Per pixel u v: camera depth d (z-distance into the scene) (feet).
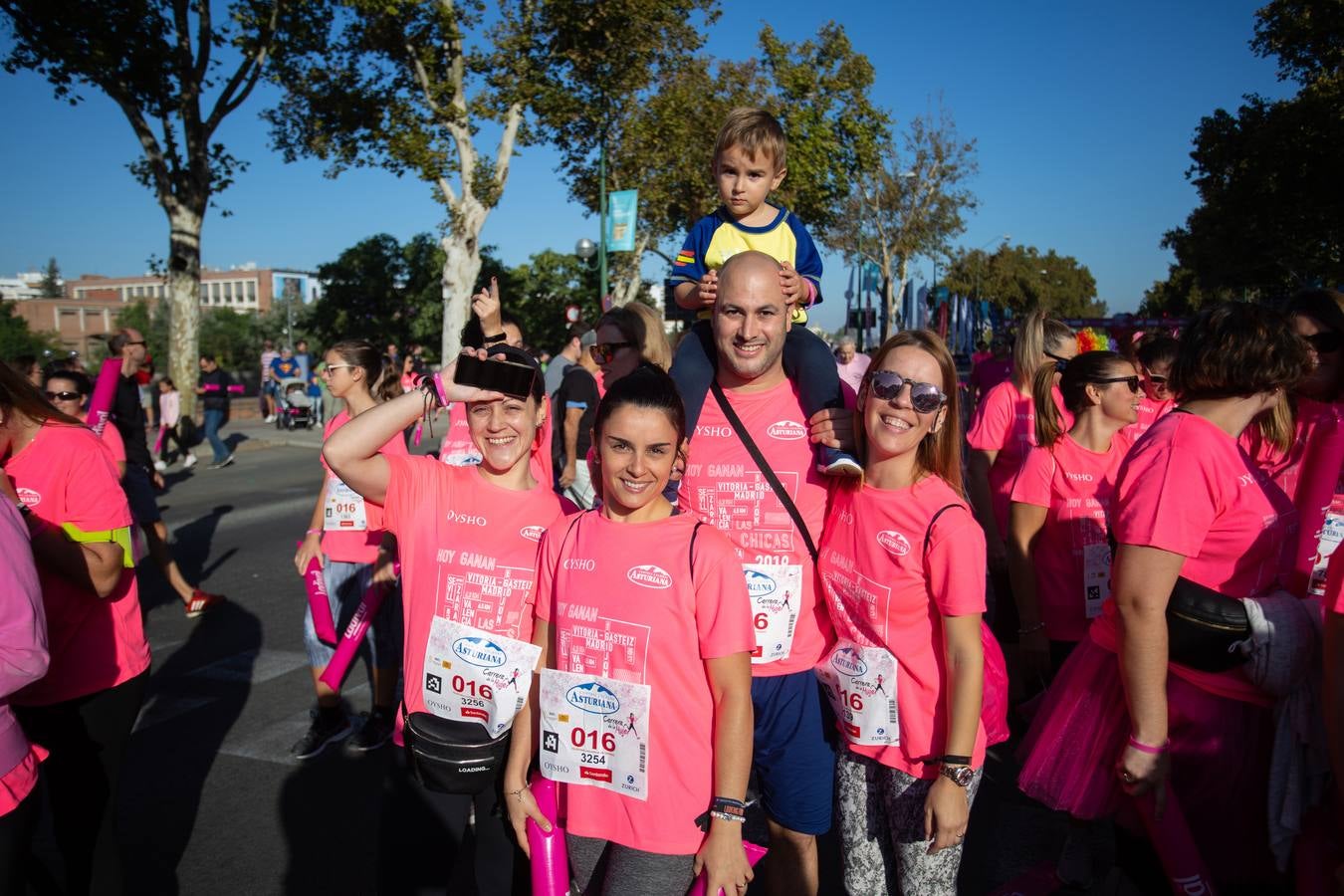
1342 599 6.64
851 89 91.76
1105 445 12.92
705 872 6.77
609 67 64.80
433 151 60.39
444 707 7.95
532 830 7.45
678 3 66.28
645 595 6.98
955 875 7.89
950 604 7.44
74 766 9.02
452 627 7.95
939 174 124.26
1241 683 7.68
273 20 59.41
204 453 57.06
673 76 79.61
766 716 8.85
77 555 8.66
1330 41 68.69
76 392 18.08
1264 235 77.25
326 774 13.83
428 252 122.42
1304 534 10.12
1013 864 11.45
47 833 12.48
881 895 8.33
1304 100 68.74
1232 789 7.72
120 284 449.48
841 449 8.30
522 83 60.70
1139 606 7.48
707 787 7.02
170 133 59.41
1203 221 87.97
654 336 16.29
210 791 13.25
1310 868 7.45
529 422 8.17
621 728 7.01
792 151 87.40
